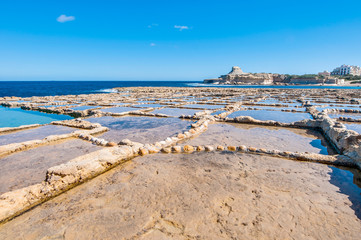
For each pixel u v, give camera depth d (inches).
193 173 187.0
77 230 118.7
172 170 193.8
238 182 170.2
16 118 546.3
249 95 1195.9
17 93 1759.4
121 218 128.1
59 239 112.6
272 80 4997.5
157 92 1530.5
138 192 156.5
